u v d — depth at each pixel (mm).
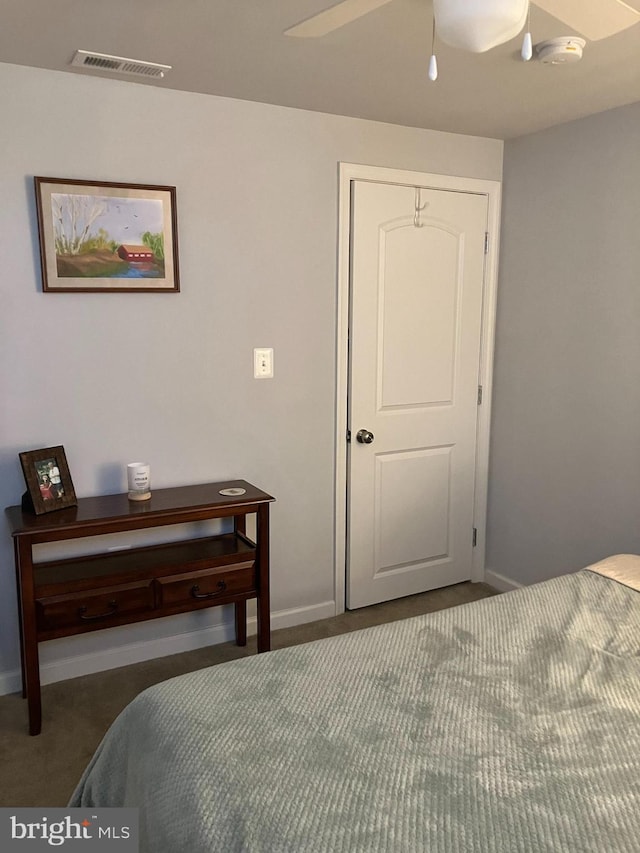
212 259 2740
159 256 2617
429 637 1819
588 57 2193
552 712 1506
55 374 2523
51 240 2434
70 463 2592
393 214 3100
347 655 1731
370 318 3117
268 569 2686
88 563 2547
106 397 2623
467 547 3566
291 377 2980
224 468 2895
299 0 1782
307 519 3123
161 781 1347
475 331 3420
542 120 2959
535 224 3189
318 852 1099
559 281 3092
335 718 1468
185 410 2777
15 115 2338
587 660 1718
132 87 2502
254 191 2781
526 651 1758
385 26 1945
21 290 2430
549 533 3248
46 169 2410
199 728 1426
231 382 2854
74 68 2346
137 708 1570
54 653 2672
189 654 2898
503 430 3459
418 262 3201
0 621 2553
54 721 2430
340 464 3152
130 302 2615
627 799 1230
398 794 1236
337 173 2943
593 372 2965
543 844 1118
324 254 2975
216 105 2654
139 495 2574
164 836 1271
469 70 2312
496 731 1434
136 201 2547
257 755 1343
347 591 3293
